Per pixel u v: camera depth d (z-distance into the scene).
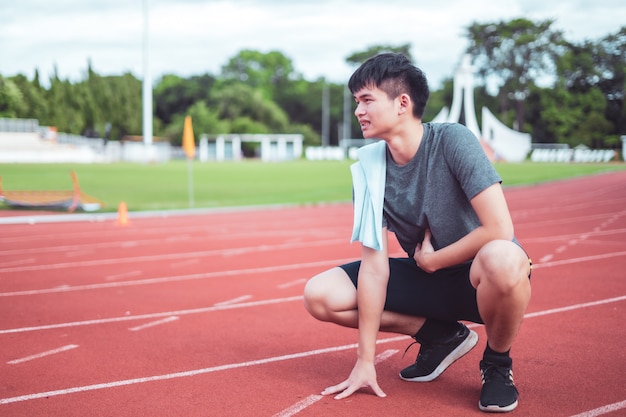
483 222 2.87
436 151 2.99
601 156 52.47
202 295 6.04
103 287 6.49
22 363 3.95
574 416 2.96
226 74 100.19
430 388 3.40
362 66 3.01
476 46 68.06
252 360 3.98
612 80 57.47
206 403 3.23
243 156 72.12
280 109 86.19
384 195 3.15
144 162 46.56
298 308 5.47
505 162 51.69
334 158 65.75
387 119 2.94
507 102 71.31
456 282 3.21
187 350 4.22
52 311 5.41
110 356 4.09
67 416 3.08
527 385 3.40
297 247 9.45
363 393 3.34
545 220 12.78
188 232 11.49
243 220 13.64
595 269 6.96
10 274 7.30
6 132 49.19
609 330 4.48
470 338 3.47
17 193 16.39
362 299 3.20
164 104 81.12
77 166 37.56
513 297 2.78
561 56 59.97
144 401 3.27
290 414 3.05
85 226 12.64
